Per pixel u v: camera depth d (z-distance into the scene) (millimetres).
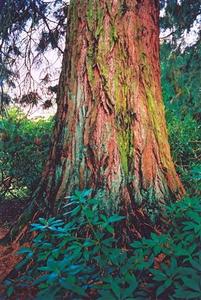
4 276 3520
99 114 3873
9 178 6605
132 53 3945
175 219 3346
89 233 3482
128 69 3920
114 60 3896
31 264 3408
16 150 6344
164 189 3873
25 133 6578
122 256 2811
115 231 3564
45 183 4074
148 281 2756
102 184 3775
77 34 4016
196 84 6926
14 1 6973
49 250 3225
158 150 3967
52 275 2574
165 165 3975
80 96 3943
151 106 4012
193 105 6941
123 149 3846
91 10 3955
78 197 3332
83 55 3959
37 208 4012
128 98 3904
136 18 4012
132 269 2709
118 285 2586
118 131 3859
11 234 4020
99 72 3891
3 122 6730
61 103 4094
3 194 6574
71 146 3943
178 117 6746
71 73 4020
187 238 2877
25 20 7188
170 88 6977
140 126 3904
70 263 2830
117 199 3738
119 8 3936
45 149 6387
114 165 3807
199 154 6371
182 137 6312
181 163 6078
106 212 3678
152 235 2938
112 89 3875
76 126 3939
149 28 4105
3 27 6883
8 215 6078
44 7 7227
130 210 3709
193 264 2527
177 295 2377
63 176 3939
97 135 3859
